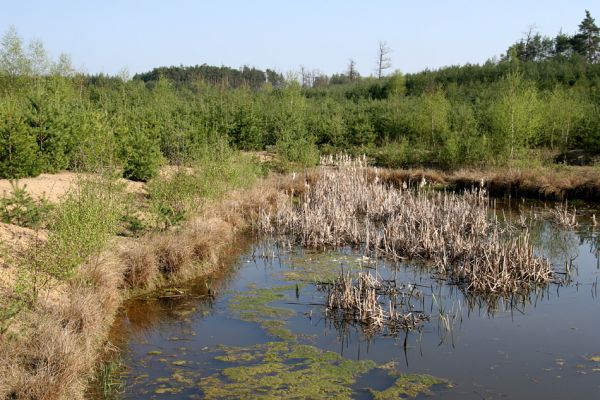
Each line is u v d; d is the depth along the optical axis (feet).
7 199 36.78
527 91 88.89
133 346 27.45
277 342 28.12
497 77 164.96
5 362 21.08
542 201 68.44
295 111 106.42
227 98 118.52
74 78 109.29
